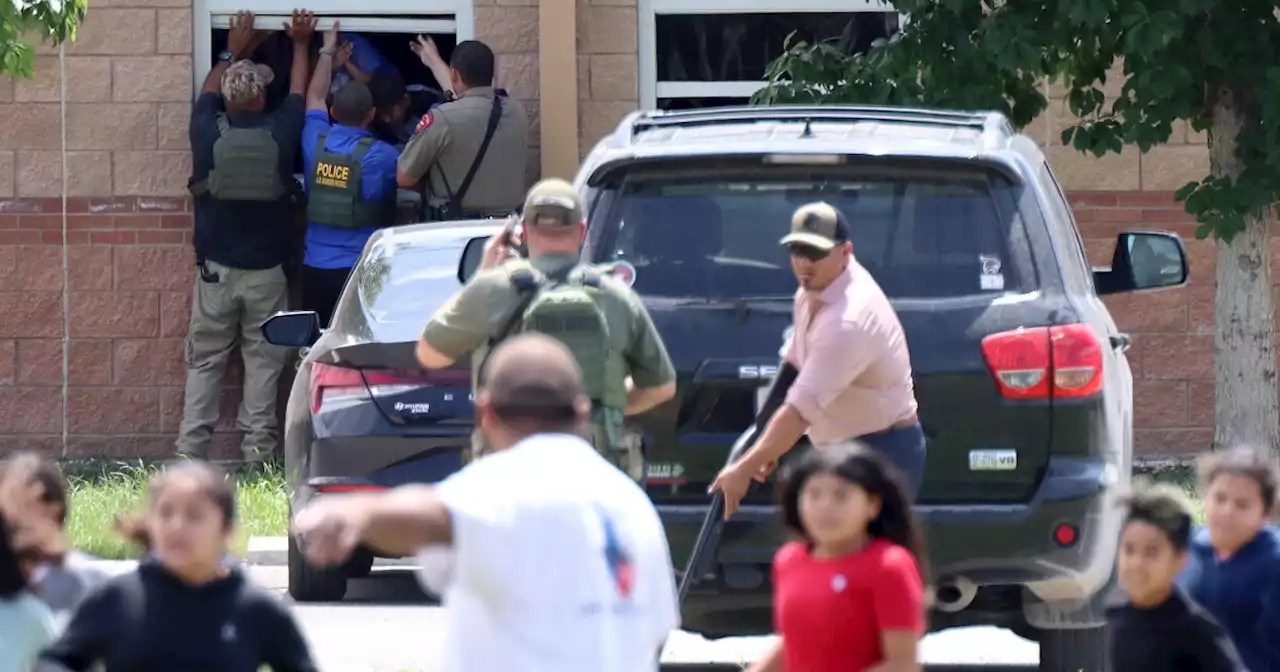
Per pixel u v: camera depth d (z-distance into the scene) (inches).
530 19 2187.5
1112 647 801.6
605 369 925.2
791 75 1886.1
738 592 1021.2
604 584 569.3
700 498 1034.1
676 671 1255.5
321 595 1450.5
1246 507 841.5
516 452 582.2
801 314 969.5
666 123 1178.0
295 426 1336.1
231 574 712.4
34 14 1647.4
